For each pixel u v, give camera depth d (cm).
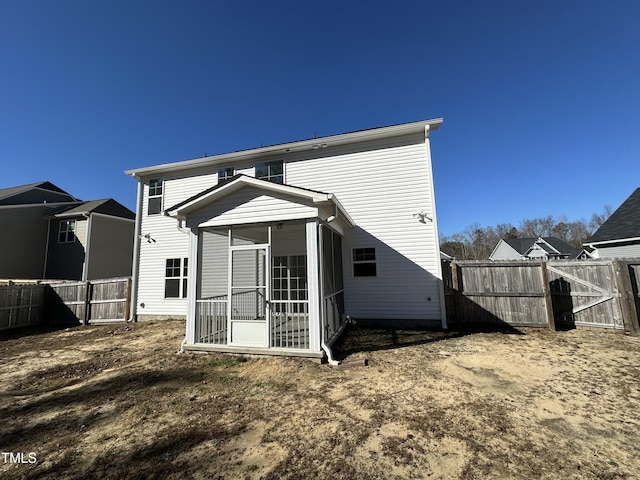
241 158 1008
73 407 365
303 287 803
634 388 372
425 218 824
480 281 806
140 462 248
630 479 210
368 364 496
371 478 218
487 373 440
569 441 260
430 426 292
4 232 1502
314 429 294
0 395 410
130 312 1050
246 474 228
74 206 1792
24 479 229
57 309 1100
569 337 640
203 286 733
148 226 1106
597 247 1323
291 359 526
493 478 213
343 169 905
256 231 807
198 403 367
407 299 815
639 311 646
